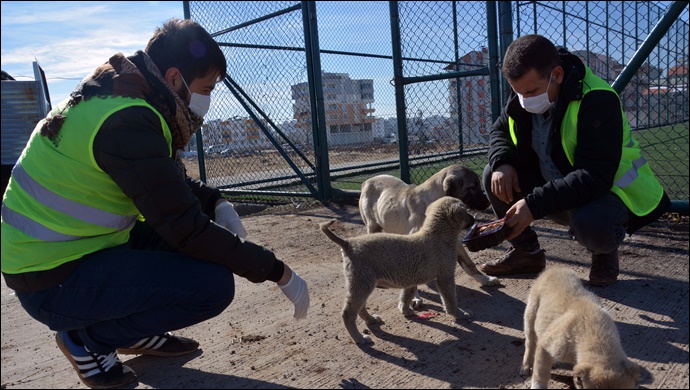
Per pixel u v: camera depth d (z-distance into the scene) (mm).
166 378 2691
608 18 11133
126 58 2479
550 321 2451
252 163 8789
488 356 2793
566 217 3934
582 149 3232
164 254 2531
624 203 3400
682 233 4629
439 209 3242
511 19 5363
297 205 7621
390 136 11922
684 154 9523
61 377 2811
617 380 1958
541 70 3207
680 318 3033
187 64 2547
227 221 3102
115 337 2527
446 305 3279
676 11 4469
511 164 3895
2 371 2904
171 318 2508
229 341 3119
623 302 3299
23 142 6273
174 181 2371
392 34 6270
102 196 2422
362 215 4926
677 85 8305
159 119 2410
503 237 3168
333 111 11031
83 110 2354
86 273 2420
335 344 3016
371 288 3039
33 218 2369
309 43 7211
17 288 2465
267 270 2631
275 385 2578
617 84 4746
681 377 2447
